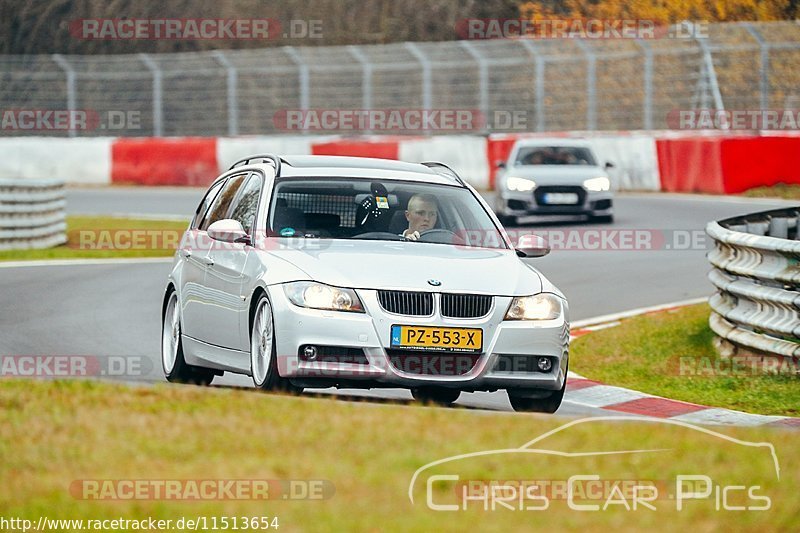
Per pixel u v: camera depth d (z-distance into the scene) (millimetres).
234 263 30109
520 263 30250
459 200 32219
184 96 154000
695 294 54375
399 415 23406
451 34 147500
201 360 31891
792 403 33062
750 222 46969
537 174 80750
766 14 134000
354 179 31766
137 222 88625
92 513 16812
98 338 41719
